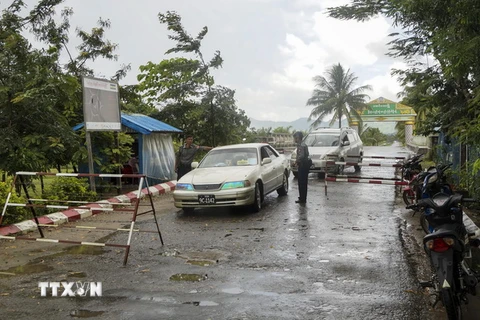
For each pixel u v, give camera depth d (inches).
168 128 686.5
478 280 186.2
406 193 435.8
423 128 467.8
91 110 499.2
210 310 194.2
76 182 462.6
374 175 742.5
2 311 198.4
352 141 828.0
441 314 187.8
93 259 278.8
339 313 189.0
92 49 716.7
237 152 474.3
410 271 244.5
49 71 498.6
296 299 205.2
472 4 236.7
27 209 402.6
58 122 508.1
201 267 256.7
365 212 420.8
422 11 271.6
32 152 459.2
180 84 863.1
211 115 865.5
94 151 589.6
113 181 603.8
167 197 553.0
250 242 311.9
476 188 405.4
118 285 228.8
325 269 249.1
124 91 764.0
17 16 556.1
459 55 240.1
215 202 402.9
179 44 824.9
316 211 426.6
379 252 282.2
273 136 1385.3
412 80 424.8
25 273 253.3
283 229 350.9
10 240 330.6
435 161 748.0
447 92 416.5
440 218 186.1
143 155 634.2
